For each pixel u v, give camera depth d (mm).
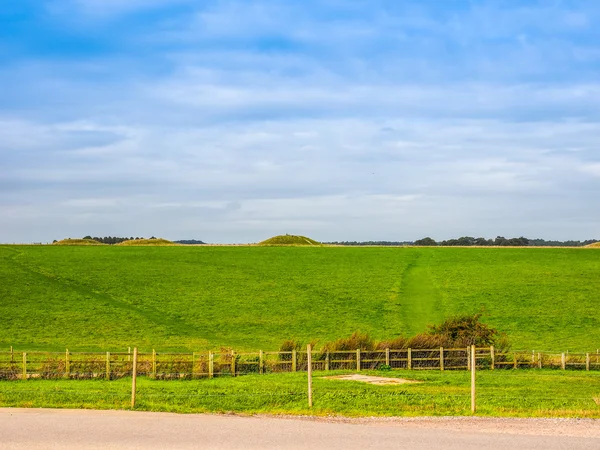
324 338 54594
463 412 20250
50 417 18922
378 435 16703
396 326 59344
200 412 20266
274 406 21266
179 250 106750
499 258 97250
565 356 39188
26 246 109125
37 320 59719
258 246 116500
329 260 96625
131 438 16219
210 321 61000
